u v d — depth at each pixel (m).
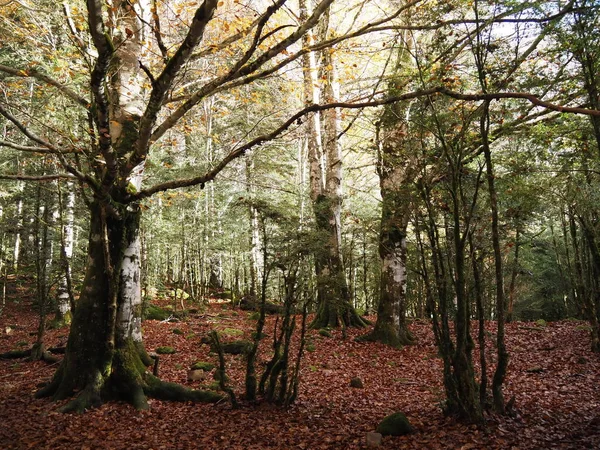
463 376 5.61
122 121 7.93
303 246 7.05
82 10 7.64
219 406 7.13
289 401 7.10
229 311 18.98
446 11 6.64
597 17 5.30
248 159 20.03
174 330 13.39
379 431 5.80
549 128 6.62
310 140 14.27
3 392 7.89
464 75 7.39
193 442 5.79
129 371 7.35
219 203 23.50
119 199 7.46
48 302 17.34
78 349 7.37
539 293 20.11
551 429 5.48
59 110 8.12
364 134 17.61
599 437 5.12
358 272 22.48
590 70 5.57
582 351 10.49
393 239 12.16
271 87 15.23
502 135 6.52
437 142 6.53
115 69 7.92
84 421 6.50
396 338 11.95
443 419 6.00
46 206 14.14
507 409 5.96
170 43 9.02
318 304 14.38
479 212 6.43
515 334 12.82
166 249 23.39
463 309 5.54
